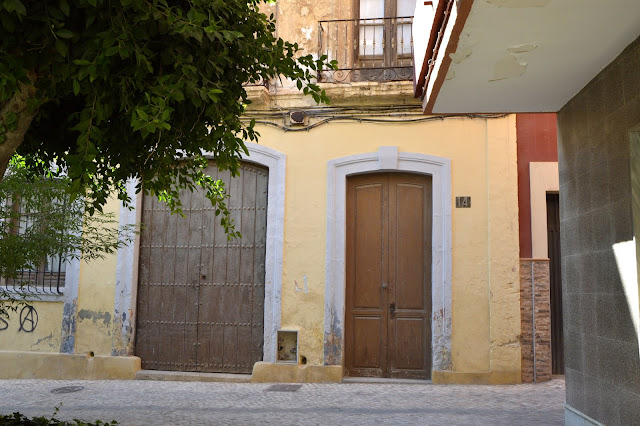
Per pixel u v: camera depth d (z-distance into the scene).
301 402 7.21
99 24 3.46
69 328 9.06
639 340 4.18
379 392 7.72
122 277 9.09
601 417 4.88
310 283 8.66
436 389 7.86
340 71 9.06
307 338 8.59
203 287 9.12
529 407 6.82
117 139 4.26
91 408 6.94
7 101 3.59
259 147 9.02
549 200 8.99
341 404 7.08
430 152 8.66
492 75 4.98
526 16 3.91
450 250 8.42
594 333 5.04
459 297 8.36
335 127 8.91
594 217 5.05
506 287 8.28
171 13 3.49
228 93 4.12
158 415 6.54
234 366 8.88
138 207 9.25
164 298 9.19
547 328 8.31
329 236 8.68
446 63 4.69
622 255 4.49
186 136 4.27
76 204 5.95
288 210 8.86
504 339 8.21
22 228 5.78
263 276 8.97
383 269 8.75
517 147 8.69
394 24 9.17
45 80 3.62
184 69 3.58
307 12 9.25
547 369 8.27
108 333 9.02
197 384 8.42
